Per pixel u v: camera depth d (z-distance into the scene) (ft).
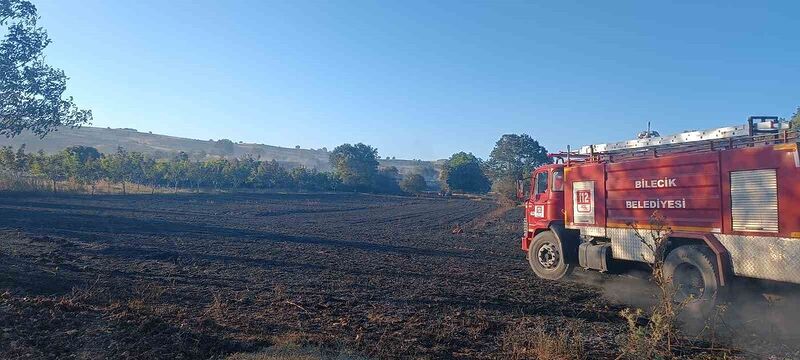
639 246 36.50
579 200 41.68
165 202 140.67
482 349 24.61
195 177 190.60
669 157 34.71
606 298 37.04
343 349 23.61
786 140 29.04
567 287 41.39
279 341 24.31
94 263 45.80
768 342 25.91
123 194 154.10
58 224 77.20
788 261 28.17
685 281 32.68
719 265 30.66
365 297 36.04
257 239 71.87
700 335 27.07
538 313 32.30
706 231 32.17
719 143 33.14
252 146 552.00
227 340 24.23
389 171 353.10
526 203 49.44
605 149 41.27
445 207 181.37
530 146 237.25
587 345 25.13
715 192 31.83
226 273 43.98
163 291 33.22
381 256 59.41
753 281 30.78
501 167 241.35
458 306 33.83
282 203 170.19
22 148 138.82
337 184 265.54
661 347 23.59
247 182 216.33
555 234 43.65
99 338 23.32
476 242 80.53
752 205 29.91
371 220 121.60
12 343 21.77
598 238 40.81
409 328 27.86
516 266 53.88
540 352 23.13
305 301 33.81
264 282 40.40
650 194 35.88
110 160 162.50
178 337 24.18
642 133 40.45
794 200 27.99
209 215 112.16
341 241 74.23
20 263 42.19
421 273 47.73
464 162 299.58
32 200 119.14
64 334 23.41
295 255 57.26
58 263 44.24
